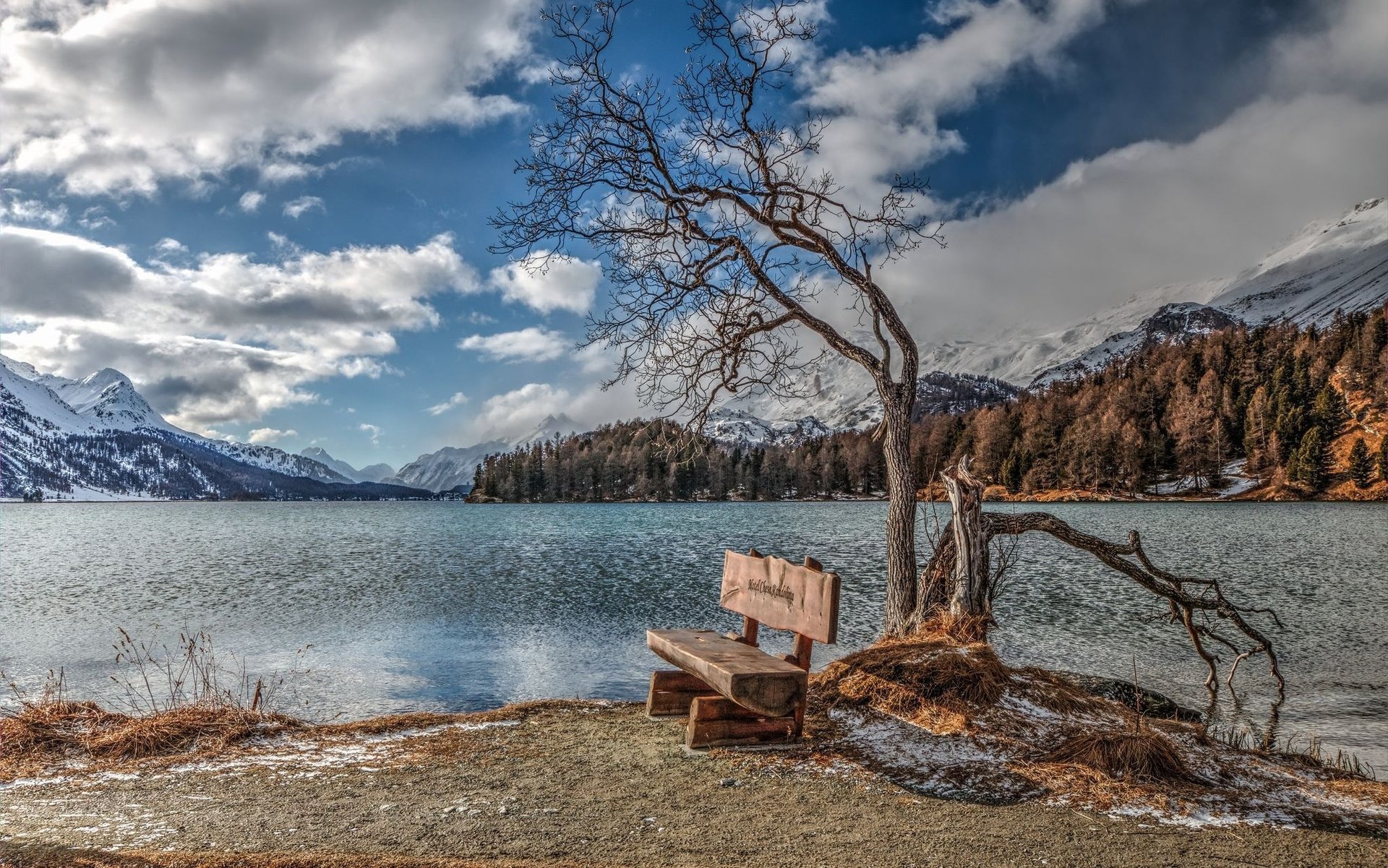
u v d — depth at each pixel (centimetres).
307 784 561
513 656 1586
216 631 1933
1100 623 1972
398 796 530
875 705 712
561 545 5062
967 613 902
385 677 1388
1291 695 1245
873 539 5469
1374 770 854
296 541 5981
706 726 646
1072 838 448
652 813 492
